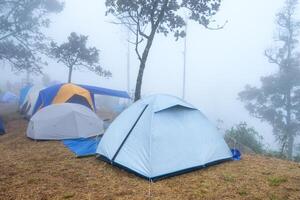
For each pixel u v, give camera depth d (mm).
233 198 5371
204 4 13344
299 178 6426
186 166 6684
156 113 6984
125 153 6891
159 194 5535
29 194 5461
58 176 6430
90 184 5984
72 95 13359
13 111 18688
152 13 12734
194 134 7223
